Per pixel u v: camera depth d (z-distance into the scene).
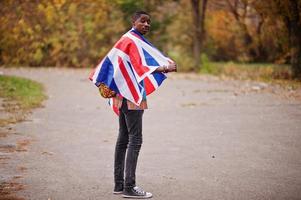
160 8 31.16
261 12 22.89
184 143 9.87
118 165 6.74
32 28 20.88
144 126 11.75
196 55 28.92
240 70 27.06
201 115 13.12
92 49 31.69
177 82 22.31
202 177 7.50
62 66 31.55
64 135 10.74
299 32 22.14
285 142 9.78
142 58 6.36
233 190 6.84
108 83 6.41
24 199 6.49
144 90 6.51
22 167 8.12
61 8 26.09
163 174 7.69
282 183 7.13
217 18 32.22
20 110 13.93
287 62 29.20
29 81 20.81
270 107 14.16
